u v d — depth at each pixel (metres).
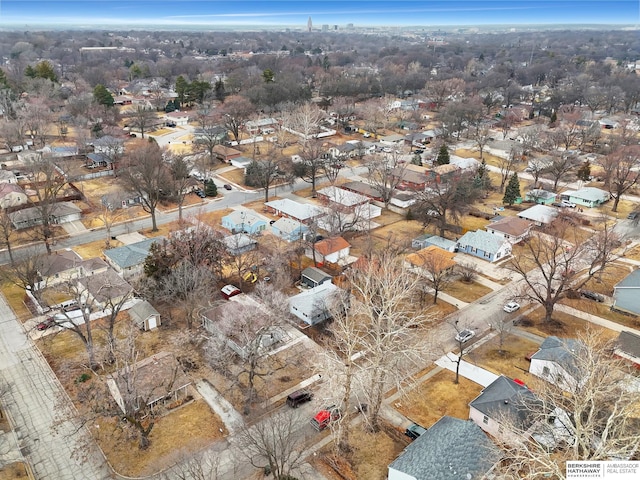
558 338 50.00
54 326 51.12
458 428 37.28
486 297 63.53
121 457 38.62
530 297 57.12
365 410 43.56
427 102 187.25
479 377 48.25
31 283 56.50
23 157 106.75
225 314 50.94
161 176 83.00
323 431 41.38
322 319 57.09
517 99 199.25
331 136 144.25
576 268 63.25
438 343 53.44
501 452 35.66
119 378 41.28
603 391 33.69
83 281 58.34
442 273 65.19
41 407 43.69
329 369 40.31
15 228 78.56
